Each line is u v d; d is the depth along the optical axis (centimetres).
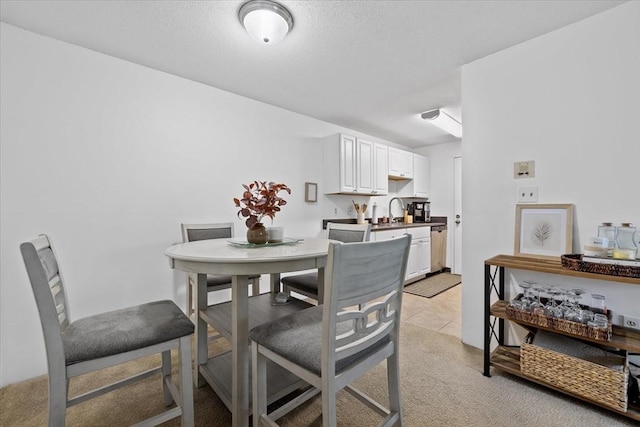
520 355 168
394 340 121
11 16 161
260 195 171
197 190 246
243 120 276
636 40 148
